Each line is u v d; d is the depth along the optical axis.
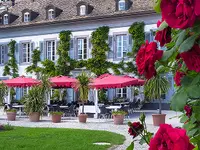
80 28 30.66
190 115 1.62
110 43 29.42
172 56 1.46
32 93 19.05
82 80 18.98
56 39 31.69
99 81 21.12
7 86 23.38
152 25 27.84
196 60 1.29
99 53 29.58
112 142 11.05
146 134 2.09
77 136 12.41
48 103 23.34
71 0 33.56
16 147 9.97
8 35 34.06
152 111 25.62
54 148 9.80
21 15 34.34
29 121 19.06
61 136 12.39
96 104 21.36
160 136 1.25
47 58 32.19
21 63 33.22
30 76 32.59
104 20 29.64
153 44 1.44
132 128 2.11
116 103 24.48
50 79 21.83
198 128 1.60
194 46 1.30
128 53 28.41
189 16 1.19
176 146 1.19
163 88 13.55
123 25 28.92
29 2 36.25
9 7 37.31
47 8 32.50
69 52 31.03
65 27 31.33
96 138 11.86
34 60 32.41
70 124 17.38
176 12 1.22
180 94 1.34
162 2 1.25
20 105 23.41
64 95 30.86
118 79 21.03
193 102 1.58
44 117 21.67
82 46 30.61
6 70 33.78
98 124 17.38
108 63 29.33
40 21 32.34
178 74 1.53
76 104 24.91
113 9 29.84
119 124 17.22
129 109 23.78
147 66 1.43
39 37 32.50
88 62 29.94
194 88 1.31
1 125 14.87
